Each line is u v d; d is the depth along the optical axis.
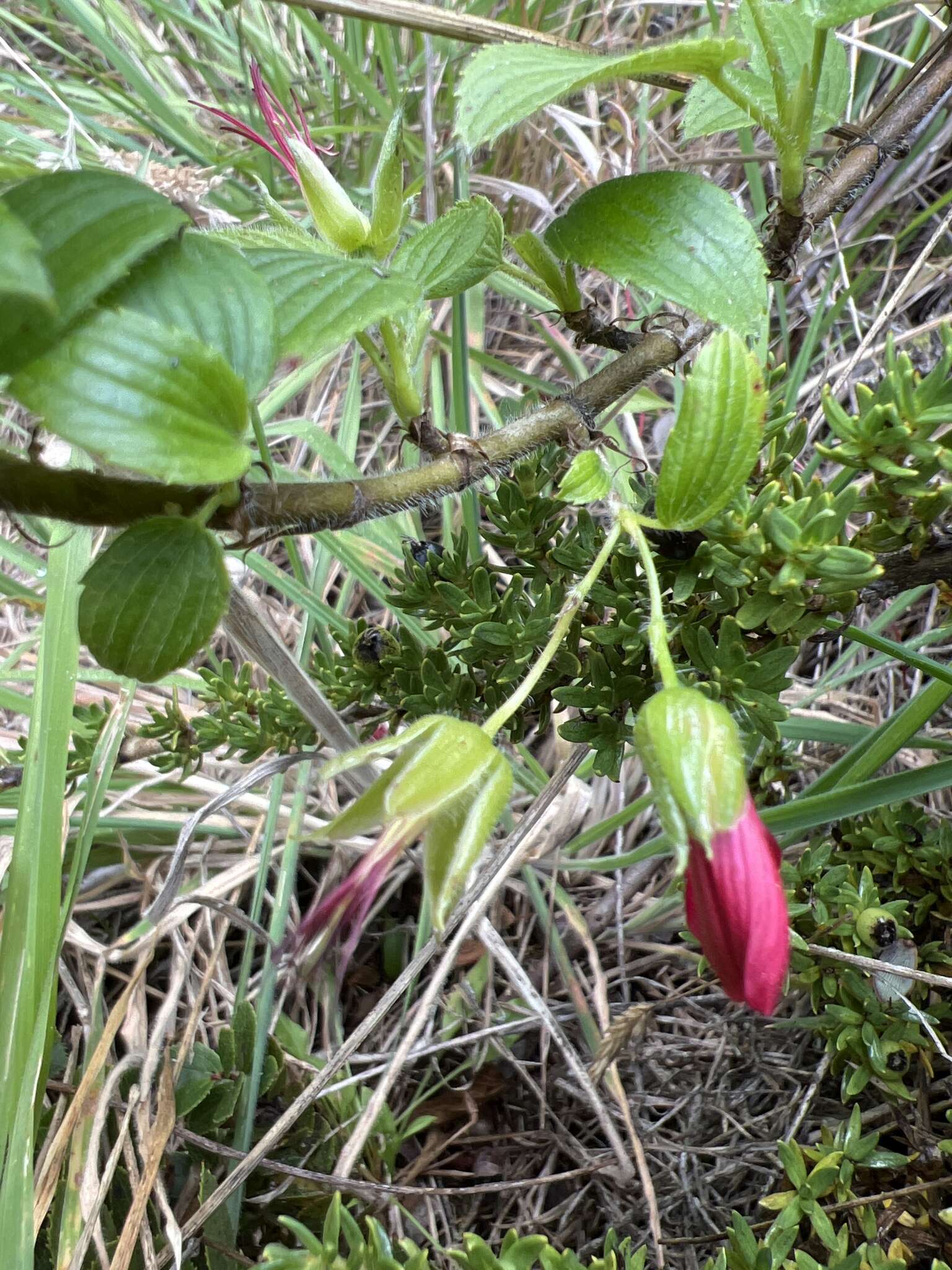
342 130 0.31
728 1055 0.21
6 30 0.34
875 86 0.32
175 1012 0.22
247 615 0.17
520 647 0.15
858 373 0.29
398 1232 0.19
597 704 0.14
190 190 0.26
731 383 0.10
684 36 0.32
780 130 0.12
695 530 0.13
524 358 0.35
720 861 0.10
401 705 0.17
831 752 0.24
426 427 0.12
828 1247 0.14
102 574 0.10
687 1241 0.17
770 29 0.13
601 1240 0.18
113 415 0.08
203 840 0.25
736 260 0.12
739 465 0.11
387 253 0.12
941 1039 0.17
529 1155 0.21
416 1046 0.20
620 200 0.12
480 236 0.12
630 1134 0.18
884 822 0.18
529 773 0.25
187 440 0.08
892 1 0.11
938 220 0.30
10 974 0.16
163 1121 0.17
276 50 0.34
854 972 0.16
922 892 0.17
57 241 0.08
